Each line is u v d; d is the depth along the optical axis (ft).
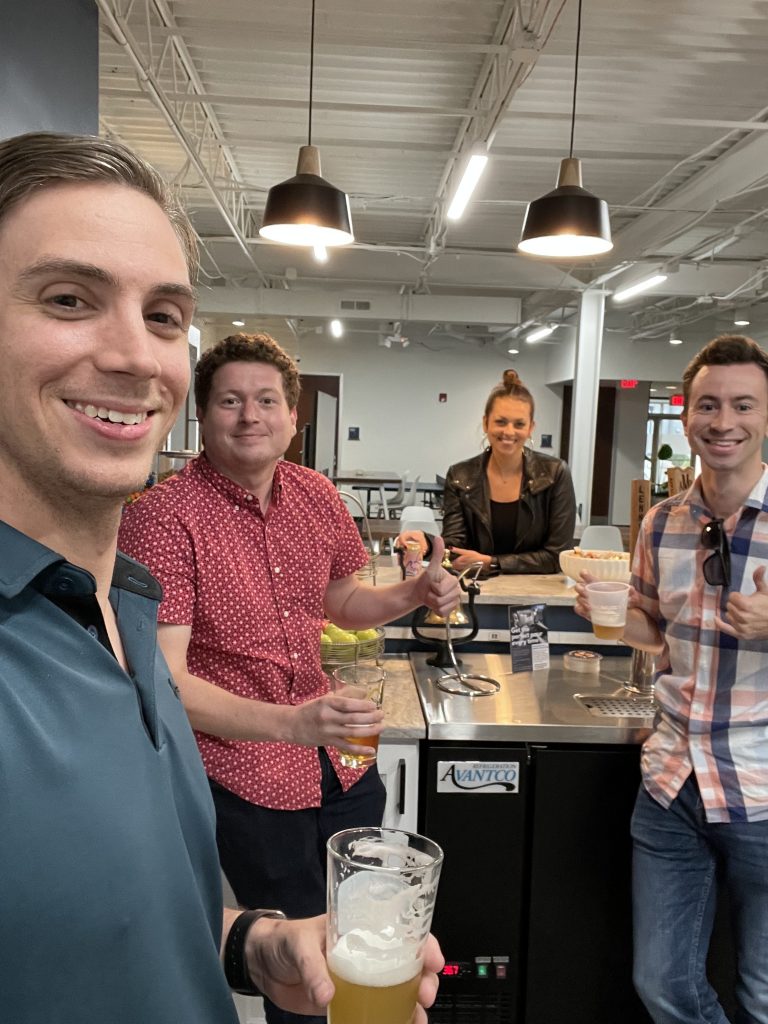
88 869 1.66
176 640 4.39
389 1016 2.23
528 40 11.05
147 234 1.83
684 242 25.02
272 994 2.54
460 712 6.61
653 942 5.55
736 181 18.25
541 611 7.37
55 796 1.64
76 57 8.52
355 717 3.79
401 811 6.51
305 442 17.57
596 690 7.26
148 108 17.21
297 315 32.73
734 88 14.90
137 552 4.36
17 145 1.77
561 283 29.19
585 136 17.63
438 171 20.66
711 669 5.40
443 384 44.96
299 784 4.79
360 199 22.98
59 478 1.80
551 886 6.48
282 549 4.90
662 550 5.71
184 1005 1.90
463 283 29.71
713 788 5.23
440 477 41.01
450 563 8.50
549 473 9.60
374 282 32.40
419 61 14.42
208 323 41.75
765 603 4.85
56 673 1.74
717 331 41.78
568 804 6.42
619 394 44.19
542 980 6.54
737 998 5.44
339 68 14.80
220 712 4.09
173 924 1.87
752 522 5.29
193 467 4.93
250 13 12.90
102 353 1.76
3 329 1.74
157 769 1.91
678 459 50.57
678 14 12.23
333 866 2.41
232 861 4.66
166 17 12.85
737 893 5.35
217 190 19.08
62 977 1.63
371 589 5.71
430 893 2.35
